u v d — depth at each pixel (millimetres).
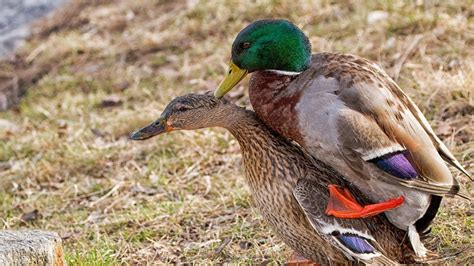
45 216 12438
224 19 17312
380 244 8836
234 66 9180
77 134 14688
